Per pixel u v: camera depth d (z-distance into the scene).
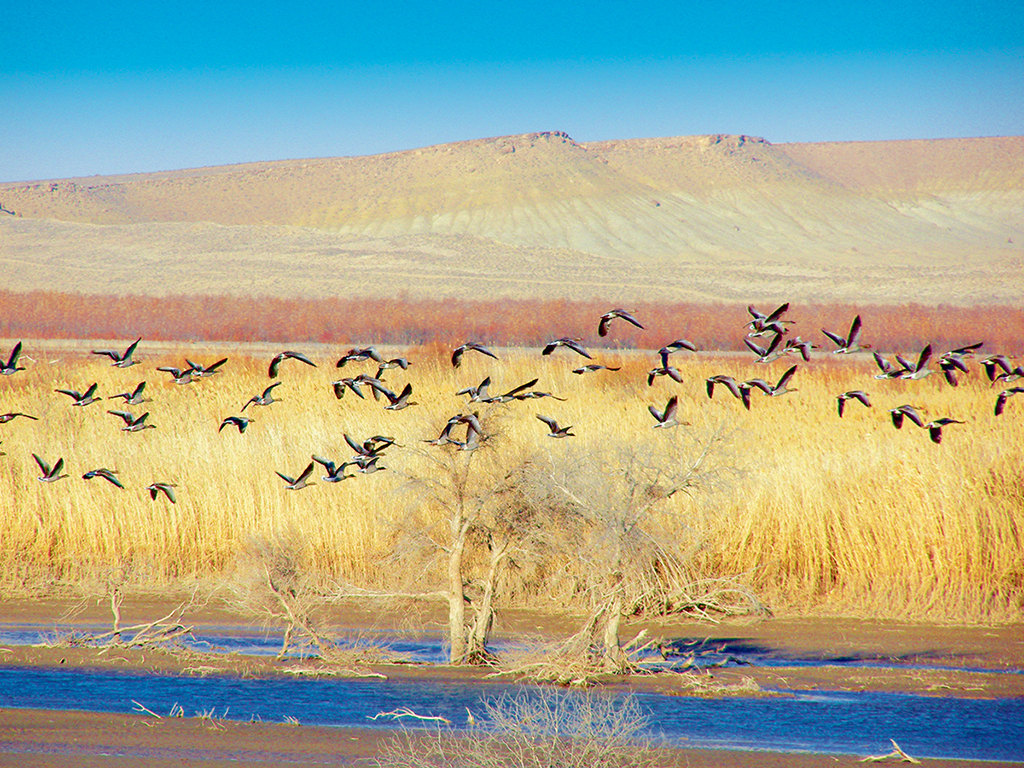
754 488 17.39
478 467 13.73
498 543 13.66
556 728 9.70
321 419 22.95
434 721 10.77
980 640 14.72
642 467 13.85
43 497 18.92
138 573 17.69
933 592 16.48
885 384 32.38
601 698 11.69
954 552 16.73
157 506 18.34
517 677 12.84
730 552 16.66
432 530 14.53
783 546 17.03
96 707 11.32
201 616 15.76
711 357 42.91
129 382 30.34
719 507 16.80
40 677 12.47
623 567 13.23
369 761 9.59
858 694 12.18
